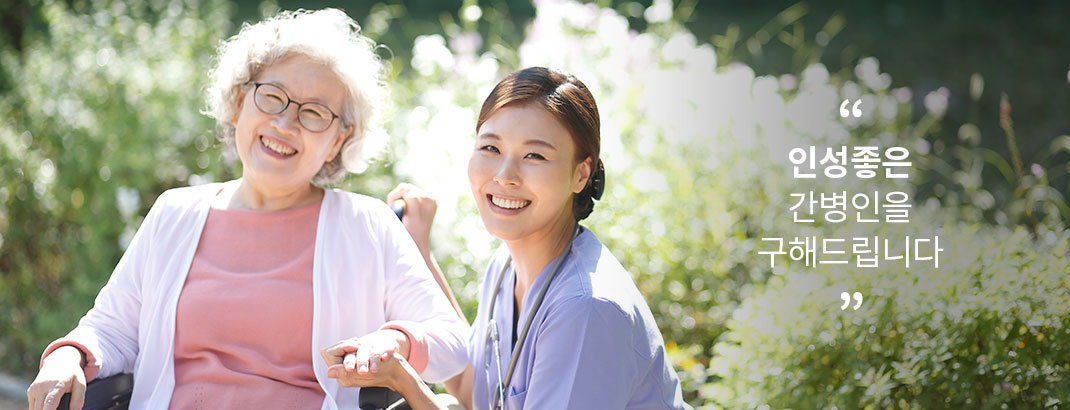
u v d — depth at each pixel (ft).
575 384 6.07
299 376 7.38
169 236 7.63
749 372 9.46
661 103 14.01
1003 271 8.64
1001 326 8.29
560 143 6.43
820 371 9.00
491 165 6.52
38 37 16.75
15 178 13.79
